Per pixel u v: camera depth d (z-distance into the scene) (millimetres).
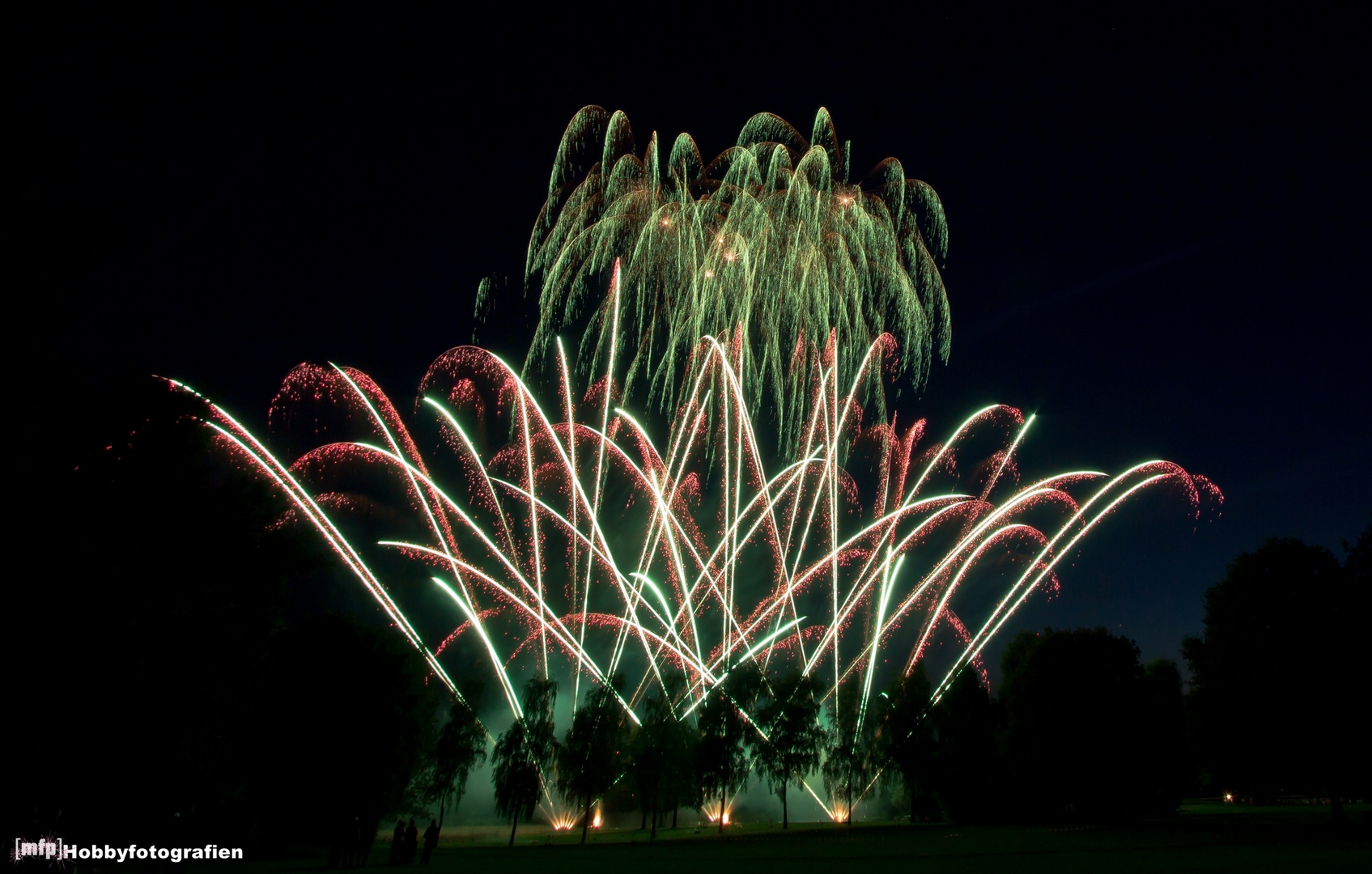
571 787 56000
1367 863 31297
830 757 65250
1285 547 55125
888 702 66188
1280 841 43781
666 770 56531
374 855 43094
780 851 42500
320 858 41000
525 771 54344
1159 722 63844
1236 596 55719
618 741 57344
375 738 37562
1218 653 56281
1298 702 51938
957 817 65812
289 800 35719
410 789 56094
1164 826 57500
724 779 60938
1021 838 48750
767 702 63781
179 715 21094
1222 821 62719
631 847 47562
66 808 19438
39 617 18734
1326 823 58094
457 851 46125
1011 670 72688
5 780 18266
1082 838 47219
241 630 32969
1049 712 62562
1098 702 62031
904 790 71750
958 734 66688
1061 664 63281
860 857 37750
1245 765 54031
